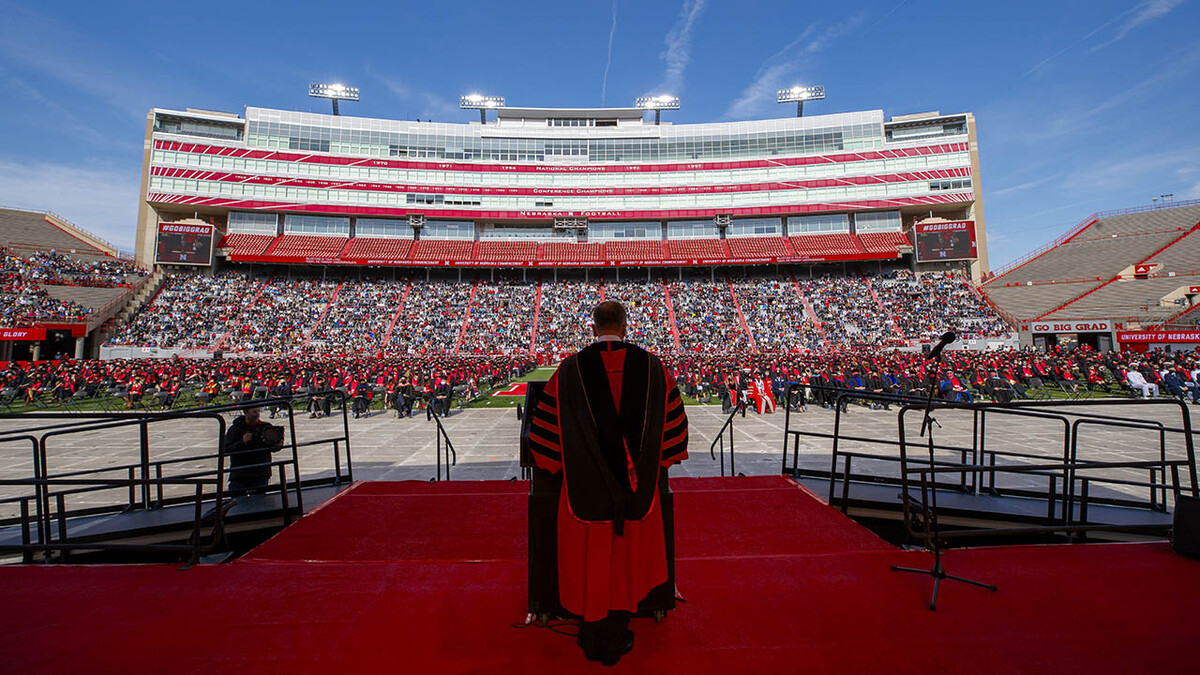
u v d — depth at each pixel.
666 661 2.43
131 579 3.37
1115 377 22.69
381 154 60.38
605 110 67.88
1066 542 4.75
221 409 4.15
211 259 50.47
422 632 2.69
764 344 46.22
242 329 44.28
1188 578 3.36
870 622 2.80
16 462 11.04
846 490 5.18
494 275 60.22
